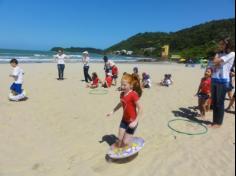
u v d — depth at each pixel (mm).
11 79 13664
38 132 5828
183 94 11320
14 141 5262
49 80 14555
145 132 6023
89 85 12844
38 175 4020
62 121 6691
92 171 4180
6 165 4293
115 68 13727
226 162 4559
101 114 7477
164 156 4766
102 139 5539
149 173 4148
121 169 4270
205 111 7598
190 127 6453
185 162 4539
